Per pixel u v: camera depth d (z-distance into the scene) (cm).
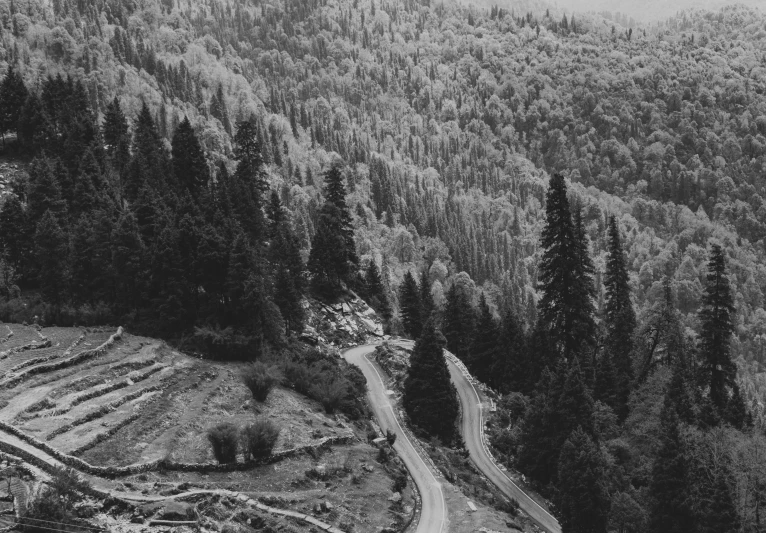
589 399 6694
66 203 8938
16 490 4047
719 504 5309
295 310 9181
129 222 8006
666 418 6119
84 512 3988
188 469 5009
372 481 5694
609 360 8238
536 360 9081
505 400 8656
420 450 6956
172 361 6912
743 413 8175
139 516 4053
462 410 8431
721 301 8531
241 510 4503
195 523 4112
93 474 4578
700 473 5841
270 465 5412
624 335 8781
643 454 6931
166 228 7950
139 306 7969
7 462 4384
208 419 5891
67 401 5459
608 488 5978
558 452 6550
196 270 7950
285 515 4650
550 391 6938
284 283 9162
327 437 6156
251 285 7812
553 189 8612
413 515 5466
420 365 7906
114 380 6066
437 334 8081
